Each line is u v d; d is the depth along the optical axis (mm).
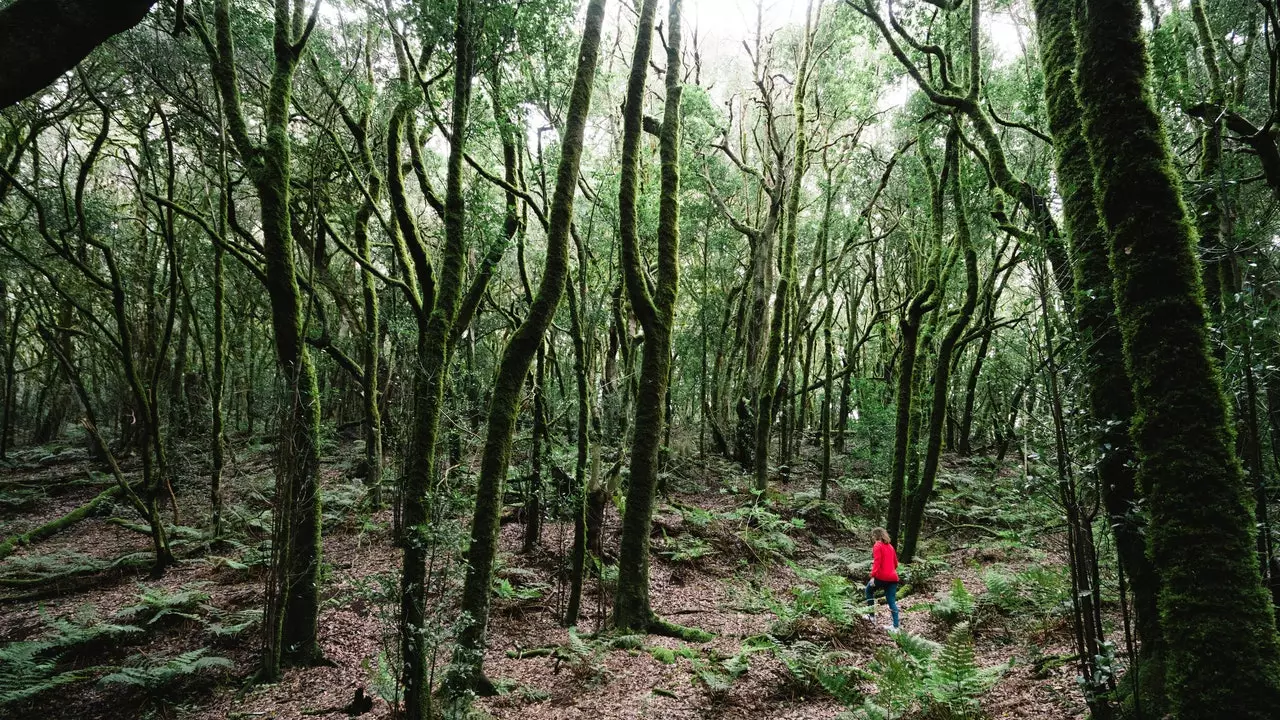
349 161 10148
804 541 12977
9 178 9023
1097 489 4066
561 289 6582
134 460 19250
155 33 9961
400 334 11812
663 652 7078
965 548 12391
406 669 5066
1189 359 3098
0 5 7891
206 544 11297
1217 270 5309
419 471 5293
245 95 12281
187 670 6184
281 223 6582
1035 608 7684
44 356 25219
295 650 6777
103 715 6070
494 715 5602
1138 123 3289
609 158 17766
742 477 17391
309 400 6789
